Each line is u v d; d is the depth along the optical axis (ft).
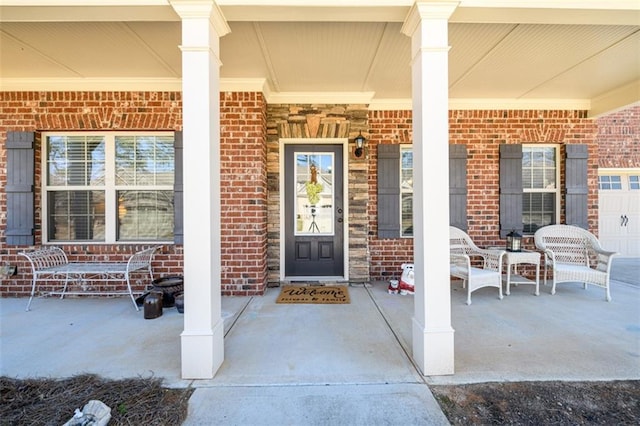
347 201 15.29
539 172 16.69
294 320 10.64
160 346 8.78
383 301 12.70
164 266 13.87
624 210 23.44
